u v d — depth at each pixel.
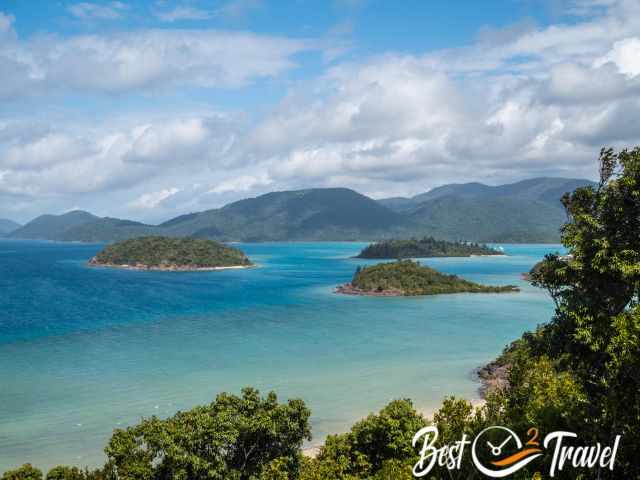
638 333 18.47
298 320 113.31
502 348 84.56
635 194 23.66
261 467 30.97
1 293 161.50
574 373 27.19
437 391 61.25
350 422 51.44
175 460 28.42
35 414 54.03
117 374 69.12
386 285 167.75
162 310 127.25
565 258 26.72
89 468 41.88
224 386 63.69
